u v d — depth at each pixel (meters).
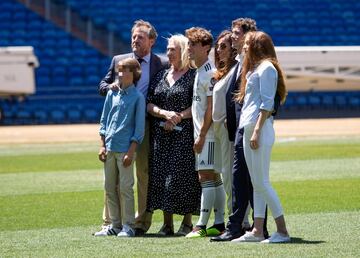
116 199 16.45
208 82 15.80
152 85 16.80
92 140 40.84
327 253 13.32
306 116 56.91
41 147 37.72
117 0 64.50
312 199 20.70
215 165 15.87
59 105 57.00
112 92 16.56
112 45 62.34
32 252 14.19
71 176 26.86
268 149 14.42
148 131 16.94
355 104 60.22
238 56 15.51
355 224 16.64
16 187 24.38
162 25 64.62
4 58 54.28
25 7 64.12
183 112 16.33
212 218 18.36
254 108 14.43
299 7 68.75
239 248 13.98
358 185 23.19
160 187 16.31
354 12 69.00
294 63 56.62
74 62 61.00
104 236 16.09
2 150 36.66
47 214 19.23
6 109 55.78
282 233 14.58
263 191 14.52
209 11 66.94
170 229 16.61
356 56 57.19
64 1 63.53
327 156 31.55
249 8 68.12
